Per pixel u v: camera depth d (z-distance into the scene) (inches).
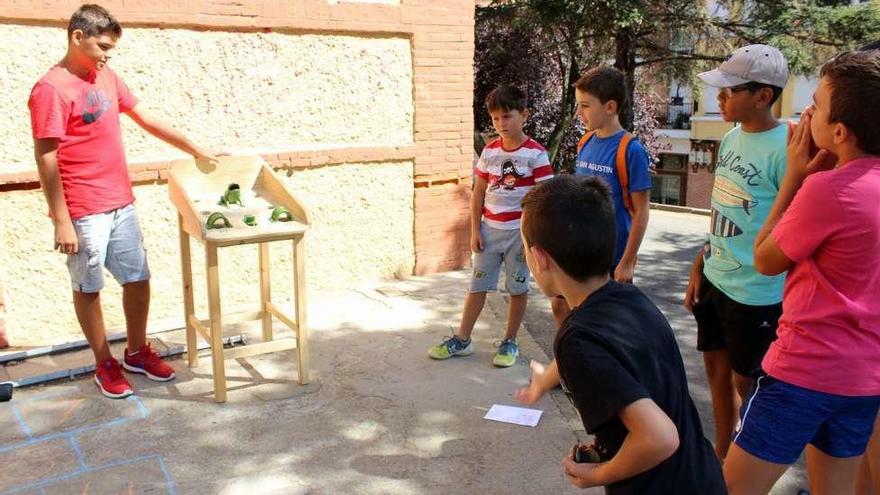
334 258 232.5
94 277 148.9
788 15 516.7
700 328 124.3
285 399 155.7
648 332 68.5
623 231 140.9
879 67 79.4
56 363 169.2
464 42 244.8
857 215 80.4
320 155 219.5
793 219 84.8
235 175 169.2
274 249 220.5
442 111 245.0
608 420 64.6
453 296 229.6
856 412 87.0
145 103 188.7
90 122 143.6
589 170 143.1
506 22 509.0
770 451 89.0
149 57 187.3
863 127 79.8
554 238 69.8
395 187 240.8
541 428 144.3
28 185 174.6
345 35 220.7
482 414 150.2
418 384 164.4
